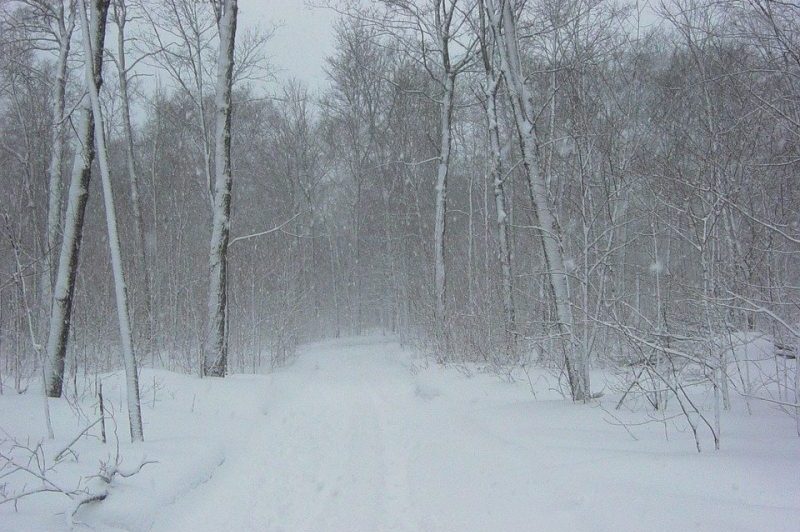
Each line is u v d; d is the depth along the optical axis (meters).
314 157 36.22
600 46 12.77
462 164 31.42
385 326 38.44
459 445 6.83
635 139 10.16
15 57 14.38
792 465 4.09
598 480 4.48
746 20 6.88
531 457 5.52
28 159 18.38
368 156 34.78
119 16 18.72
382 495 5.71
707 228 7.07
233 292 18.56
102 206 28.17
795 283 8.81
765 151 8.27
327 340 31.30
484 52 14.77
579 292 9.13
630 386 6.61
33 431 6.60
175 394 9.69
